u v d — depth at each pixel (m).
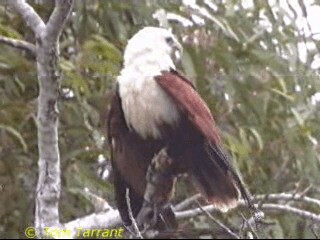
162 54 9.01
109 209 9.85
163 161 8.59
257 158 12.20
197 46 11.90
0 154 11.73
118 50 11.53
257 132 12.03
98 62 11.44
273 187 12.01
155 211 8.61
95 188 11.39
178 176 8.80
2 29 11.27
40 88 8.36
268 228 11.75
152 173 8.62
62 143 11.79
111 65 11.41
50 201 8.51
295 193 9.91
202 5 12.21
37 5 11.50
